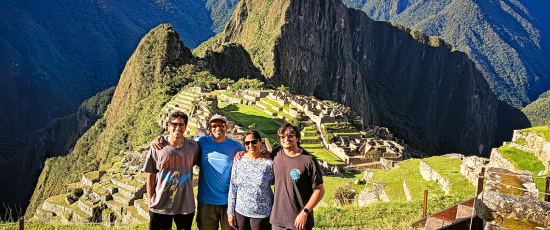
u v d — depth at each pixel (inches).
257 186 354.0
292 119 3262.8
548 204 325.1
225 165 370.0
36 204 3430.1
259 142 358.3
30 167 7357.3
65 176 4035.4
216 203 374.9
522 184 416.5
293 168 338.3
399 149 2871.6
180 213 362.9
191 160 366.3
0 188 7022.6
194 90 4138.8
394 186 953.5
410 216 589.9
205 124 1993.1
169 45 6087.6
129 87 5999.0
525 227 325.1
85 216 1344.7
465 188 761.6
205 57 6963.6
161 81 5472.4
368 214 614.9
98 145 5196.9
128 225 670.5
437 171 912.9
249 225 358.6
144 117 4234.7
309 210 337.4
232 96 4170.8
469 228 420.5
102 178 1622.8
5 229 618.8
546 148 834.2
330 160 2568.9
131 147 2133.4
